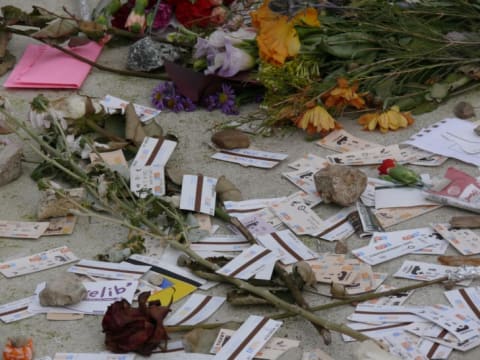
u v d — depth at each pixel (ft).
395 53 5.94
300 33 5.93
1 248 5.31
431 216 5.36
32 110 5.67
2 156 5.61
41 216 5.41
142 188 5.45
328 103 5.78
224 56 5.92
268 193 5.51
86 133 5.78
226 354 4.81
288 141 5.80
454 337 4.85
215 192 5.45
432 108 5.94
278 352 4.83
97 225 5.39
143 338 4.81
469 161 5.60
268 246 5.22
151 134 5.79
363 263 5.15
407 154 5.67
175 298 5.05
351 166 5.62
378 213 5.37
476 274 5.04
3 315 5.02
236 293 5.03
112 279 5.12
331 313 4.98
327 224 5.34
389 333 4.87
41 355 4.89
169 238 5.17
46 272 5.19
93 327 4.97
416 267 5.13
